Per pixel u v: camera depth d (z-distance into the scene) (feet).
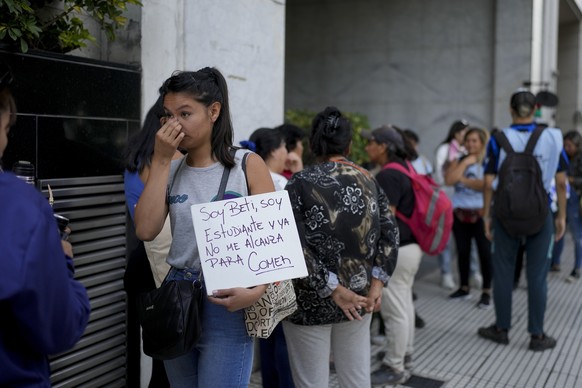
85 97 9.75
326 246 8.87
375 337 16.10
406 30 32.19
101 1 9.29
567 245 33.19
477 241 19.90
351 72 33.35
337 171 9.12
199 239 6.54
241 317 7.02
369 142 13.51
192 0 12.02
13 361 4.57
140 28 10.84
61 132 9.34
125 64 10.53
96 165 10.02
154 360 9.61
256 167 7.11
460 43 31.27
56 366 9.29
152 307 6.60
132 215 8.53
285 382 10.61
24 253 4.32
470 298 20.93
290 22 34.35
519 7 29.68
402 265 12.76
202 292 6.88
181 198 6.95
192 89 6.59
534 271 15.55
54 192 9.14
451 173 19.80
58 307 4.54
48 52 9.08
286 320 9.23
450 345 16.02
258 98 14.23
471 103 31.24
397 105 32.60
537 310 15.56
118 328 10.53
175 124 6.51
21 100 8.67
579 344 16.10
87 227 9.82
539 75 31.78
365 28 32.94
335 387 13.08
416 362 14.70
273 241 6.72
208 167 6.99
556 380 13.64
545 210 14.93
